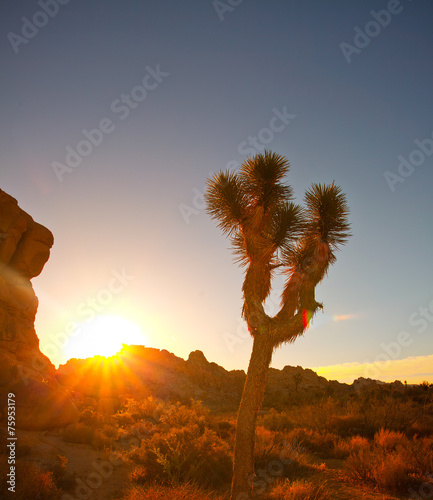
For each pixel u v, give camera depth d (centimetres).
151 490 725
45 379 1502
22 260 1727
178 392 5053
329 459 1332
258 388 727
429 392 2634
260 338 753
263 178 827
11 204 1656
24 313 1695
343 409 2112
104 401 2138
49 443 1120
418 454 1020
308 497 755
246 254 839
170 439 1019
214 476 961
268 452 1141
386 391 3212
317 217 813
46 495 718
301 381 7625
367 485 912
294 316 759
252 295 778
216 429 1673
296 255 810
